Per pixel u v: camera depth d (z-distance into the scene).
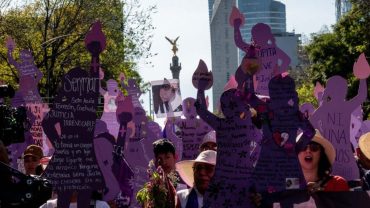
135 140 11.65
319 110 9.95
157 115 14.10
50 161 8.27
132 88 13.41
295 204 8.25
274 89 8.25
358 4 46.19
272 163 8.25
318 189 8.47
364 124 12.95
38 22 41.59
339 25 52.62
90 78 8.30
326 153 8.65
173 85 14.07
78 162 8.30
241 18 8.91
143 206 8.91
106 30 42.31
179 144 12.80
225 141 8.38
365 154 10.25
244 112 8.34
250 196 8.31
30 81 12.79
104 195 8.92
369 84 37.88
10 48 12.95
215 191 8.38
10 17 41.00
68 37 42.16
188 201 8.83
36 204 6.73
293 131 8.22
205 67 8.62
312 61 55.00
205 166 8.77
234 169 8.35
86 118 8.31
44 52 39.62
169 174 9.60
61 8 41.88
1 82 13.96
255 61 8.33
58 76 42.22
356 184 9.78
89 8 42.38
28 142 12.55
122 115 10.38
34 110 12.70
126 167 10.39
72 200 8.38
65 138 8.29
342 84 9.90
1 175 6.69
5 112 7.84
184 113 12.57
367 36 47.09
